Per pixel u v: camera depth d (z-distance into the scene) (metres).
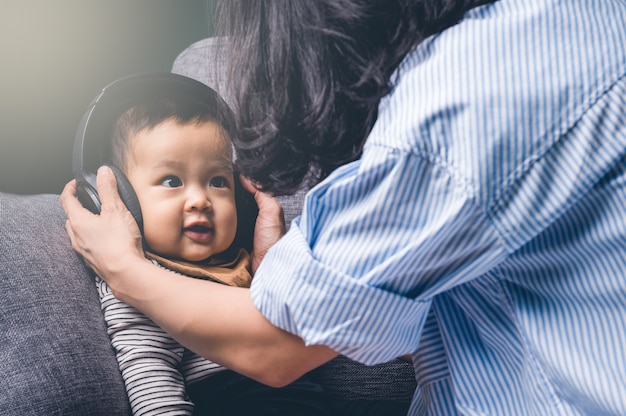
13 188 1.47
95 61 1.51
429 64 0.51
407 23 0.52
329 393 0.95
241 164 0.63
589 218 0.52
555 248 0.54
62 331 0.74
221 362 0.63
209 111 0.87
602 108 0.49
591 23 0.51
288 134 0.57
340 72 0.54
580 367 0.53
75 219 0.80
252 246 0.94
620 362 0.52
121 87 0.84
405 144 0.49
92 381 0.73
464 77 0.49
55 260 0.81
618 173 0.50
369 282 0.52
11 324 0.71
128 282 0.72
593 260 0.53
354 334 0.54
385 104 0.53
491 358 0.61
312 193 0.54
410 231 0.51
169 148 0.83
